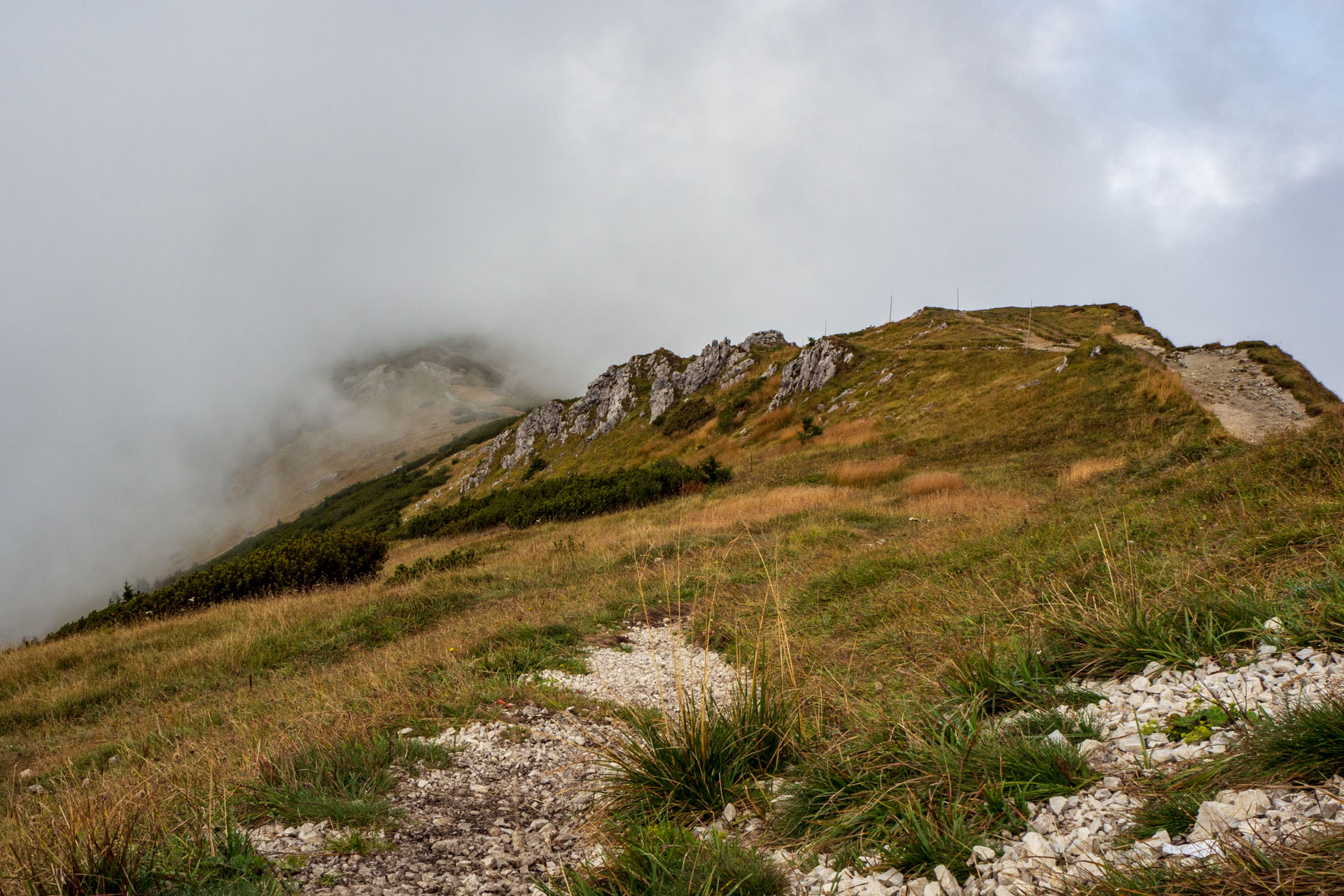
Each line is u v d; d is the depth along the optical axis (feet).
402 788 13.24
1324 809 6.45
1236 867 5.87
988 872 7.36
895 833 8.61
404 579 50.60
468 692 19.53
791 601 29.19
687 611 31.14
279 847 10.53
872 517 52.90
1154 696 10.50
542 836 11.22
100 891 8.50
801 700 13.76
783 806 10.30
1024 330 155.94
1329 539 14.44
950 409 101.60
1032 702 11.69
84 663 37.91
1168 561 17.51
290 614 41.65
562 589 39.68
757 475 93.09
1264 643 10.73
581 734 16.52
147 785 12.98
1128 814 7.61
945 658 15.44
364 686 21.90
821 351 146.72
